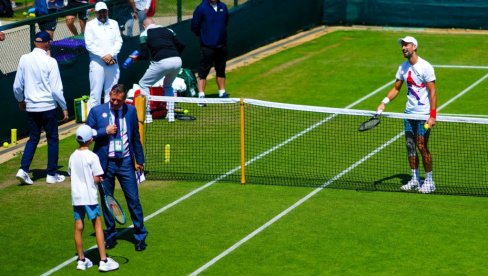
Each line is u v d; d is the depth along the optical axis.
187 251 32.75
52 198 39.16
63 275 30.86
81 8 53.38
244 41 65.75
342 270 30.78
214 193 38.97
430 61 62.53
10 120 48.47
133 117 32.66
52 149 40.78
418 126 38.12
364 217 35.84
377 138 46.09
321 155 43.69
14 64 48.88
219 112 51.22
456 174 40.91
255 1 66.19
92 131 31.14
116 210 31.84
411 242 33.25
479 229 34.47
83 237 34.56
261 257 32.03
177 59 48.75
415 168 38.91
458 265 31.11
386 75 59.12
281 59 63.66
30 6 87.75
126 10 55.78
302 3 71.88
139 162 33.09
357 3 73.06
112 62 46.97
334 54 64.56
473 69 60.50
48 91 40.16
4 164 44.28
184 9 61.12
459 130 47.22
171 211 36.91
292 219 35.72
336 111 39.47
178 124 48.97
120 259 32.12
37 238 34.47
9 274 31.08
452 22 71.94
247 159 43.31
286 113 50.69
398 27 72.75
